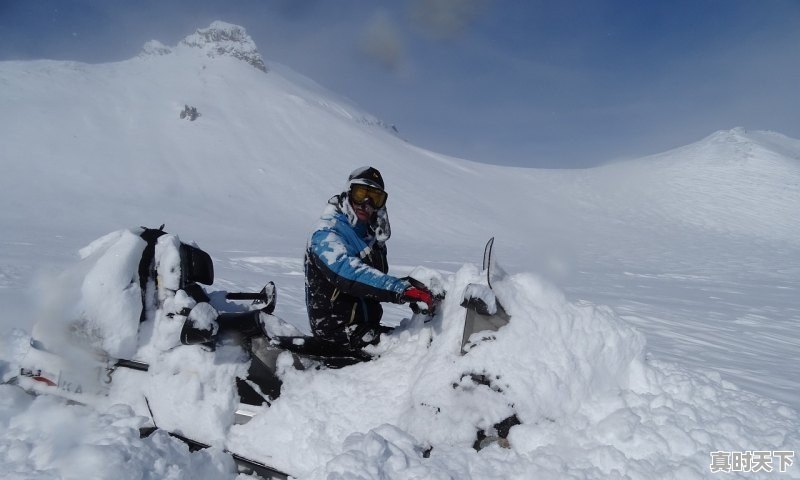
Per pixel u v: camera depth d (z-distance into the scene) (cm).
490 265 221
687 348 610
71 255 1036
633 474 173
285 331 247
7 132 5381
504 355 203
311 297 244
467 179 6838
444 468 176
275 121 7344
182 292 236
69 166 4900
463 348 209
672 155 7662
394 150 7344
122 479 186
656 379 215
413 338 237
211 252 1734
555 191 6397
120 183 4769
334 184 5569
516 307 213
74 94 6850
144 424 227
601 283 1485
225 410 229
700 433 186
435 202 5281
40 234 1859
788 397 416
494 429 194
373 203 245
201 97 7794
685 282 1680
